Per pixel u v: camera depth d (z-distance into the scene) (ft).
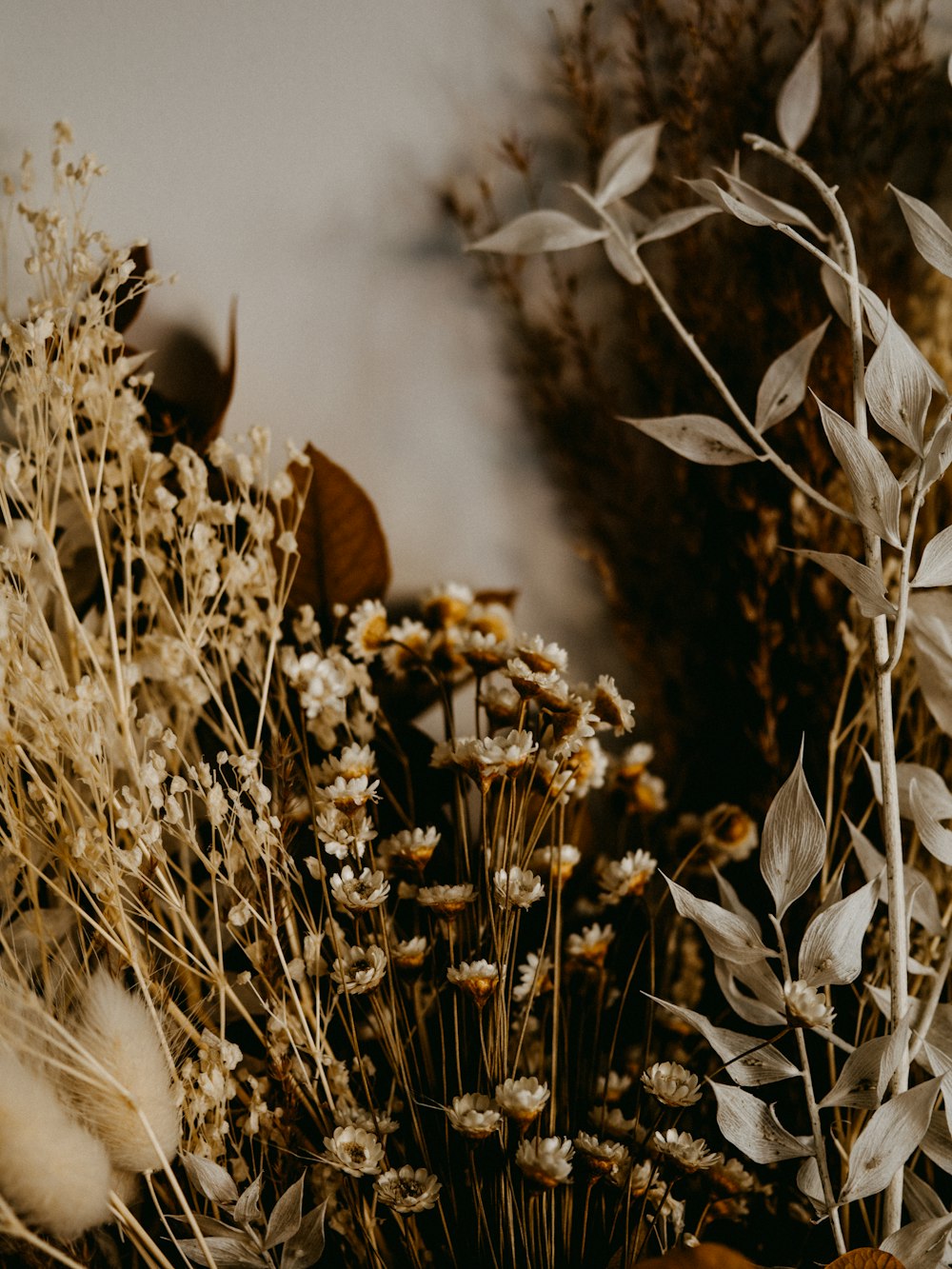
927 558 0.95
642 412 1.36
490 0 1.30
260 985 1.11
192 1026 1.02
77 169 1.07
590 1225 1.04
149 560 1.10
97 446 1.13
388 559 1.23
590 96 1.28
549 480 1.35
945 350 1.25
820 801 1.28
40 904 1.12
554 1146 0.91
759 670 1.23
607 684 1.03
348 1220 1.05
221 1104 0.99
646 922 1.25
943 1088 0.96
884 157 1.34
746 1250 1.18
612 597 1.31
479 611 1.21
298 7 1.27
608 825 1.36
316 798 1.05
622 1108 1.17
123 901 1.01
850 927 0.94
